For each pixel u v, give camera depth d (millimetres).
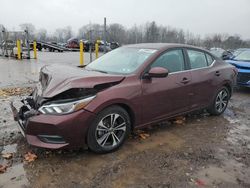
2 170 3160
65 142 3275
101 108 3418
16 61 16641
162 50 4344
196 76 4805
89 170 3246
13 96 6738
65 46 34312
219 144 4172
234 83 5832
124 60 4395
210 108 5449
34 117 3232
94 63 4801
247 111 6172
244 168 3457
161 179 3123
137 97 3814
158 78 4125
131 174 3201
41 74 4008
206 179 3158
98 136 3543
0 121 4734
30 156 3484
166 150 3867
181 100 4562
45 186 2920
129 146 3939
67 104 3240
